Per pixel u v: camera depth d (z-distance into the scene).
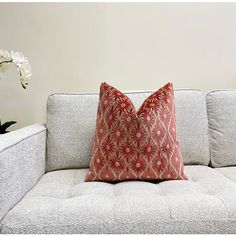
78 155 1.42
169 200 0.90
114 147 1.18
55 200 0.95
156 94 1.27
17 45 1.78
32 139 1.21
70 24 1.79
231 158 1.43
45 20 1.78
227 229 0.81
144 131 1.17
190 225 0.81
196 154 1.43
